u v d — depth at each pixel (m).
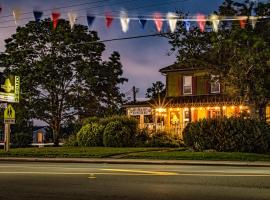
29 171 18.81
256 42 29.84
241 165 24.02
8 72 45.78
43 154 30.33
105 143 36.59
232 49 31.84
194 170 19.50
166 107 43.94
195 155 27.77
